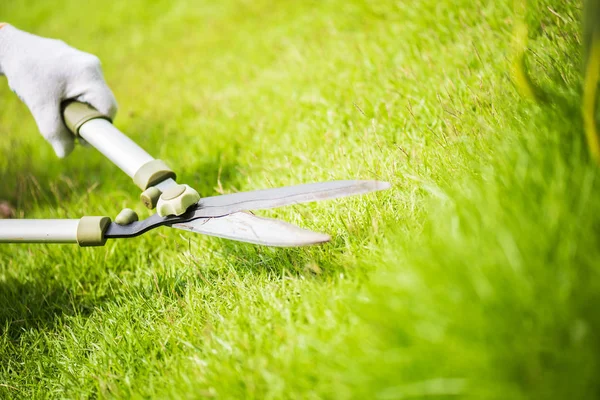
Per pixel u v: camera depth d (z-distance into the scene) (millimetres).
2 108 5102
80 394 1729
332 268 1760
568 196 1320
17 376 1880
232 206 1803
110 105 2234
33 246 2535
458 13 2955
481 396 1103
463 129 2043
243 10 4977
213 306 1843
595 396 1046
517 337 1123
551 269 1199
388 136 2369
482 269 1236
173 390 1544
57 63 2229
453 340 1175
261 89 3373
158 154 3227
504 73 2213
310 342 1468
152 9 6289
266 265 1923
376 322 1322
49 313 2168
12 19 7574
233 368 1518
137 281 2203
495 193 1446
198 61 4445
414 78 2600
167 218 1860
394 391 1201
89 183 3160
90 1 7273
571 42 2008
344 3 3871
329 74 3127
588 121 1305
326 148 2441
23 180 3137
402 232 1693
